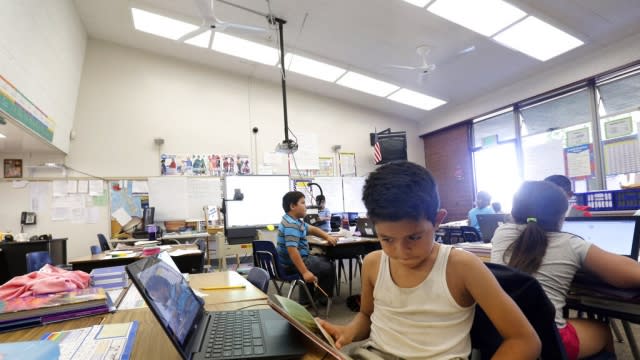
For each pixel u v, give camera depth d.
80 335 0.83
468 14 4.10
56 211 5.18
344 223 6.22
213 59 6.00
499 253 1.39
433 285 0.78
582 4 3.67
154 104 5.84
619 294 1.16
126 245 4.19
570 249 1.24
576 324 1.22
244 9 4.48
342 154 6.98
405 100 6.75
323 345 0.62
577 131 4.72
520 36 4.30
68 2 4.44
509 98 5.56
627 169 4.19
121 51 5.77
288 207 3.12
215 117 6.16
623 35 4.08
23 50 3.44
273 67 6.08
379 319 0.88
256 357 0.66
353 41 5.06
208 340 0.75
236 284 1.52
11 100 3.33
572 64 4.67
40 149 4.94
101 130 5.52
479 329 0.80
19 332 0.88
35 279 1.15
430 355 0.76
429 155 7.48
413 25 4.49
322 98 6.95
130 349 0.74
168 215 5.52
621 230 1.53
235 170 6.14
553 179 2.61
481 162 6.26
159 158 5.75
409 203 0.68
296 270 3.08
